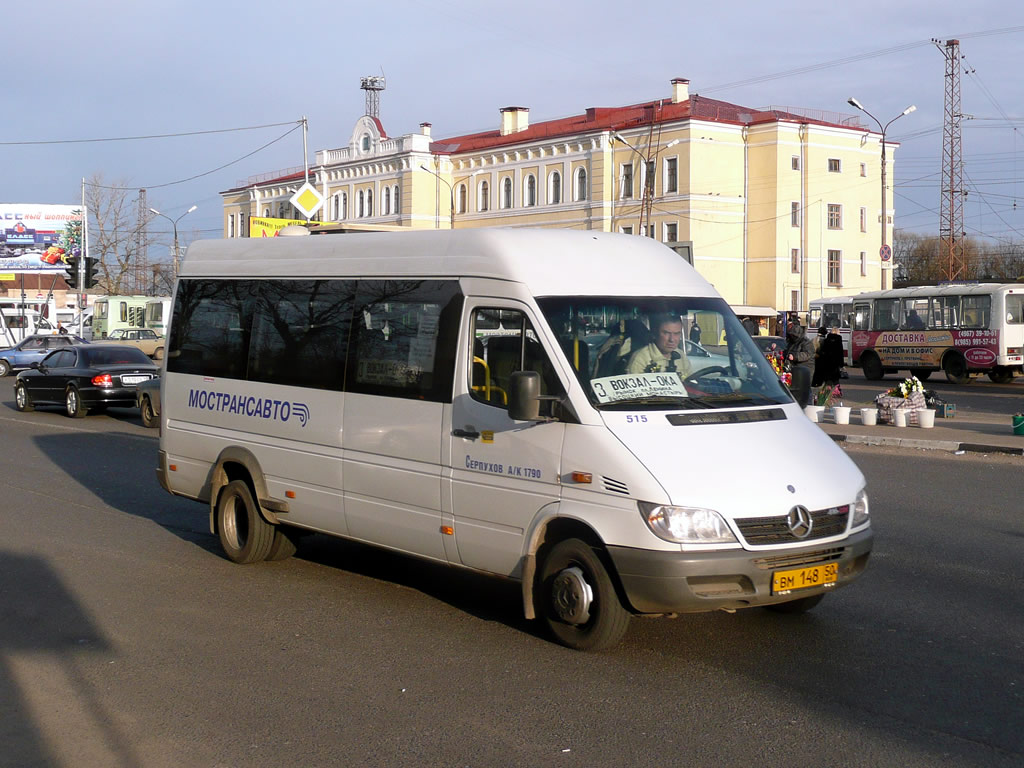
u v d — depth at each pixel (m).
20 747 5.01
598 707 5.43
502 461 6.50
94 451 16.38
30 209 78.31
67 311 81.69
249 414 8.60
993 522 10.26
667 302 6.87
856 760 4.74
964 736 5.01
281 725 5.25
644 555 5.73
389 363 7.36
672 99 57.28
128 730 5.20
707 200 54.78
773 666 6.05
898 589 7.72
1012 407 23.95
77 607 7.50
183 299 9.62
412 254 7.38
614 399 6.22
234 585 8.14
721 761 4.73
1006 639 6.53
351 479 7.59
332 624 7.04
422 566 8.80
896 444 16.86
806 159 56.38
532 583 6.39
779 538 5.83
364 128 66.44
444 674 5.99
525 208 60.22
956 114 59.50
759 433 6.29
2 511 11.30
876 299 35.91
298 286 8.28
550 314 6.44
